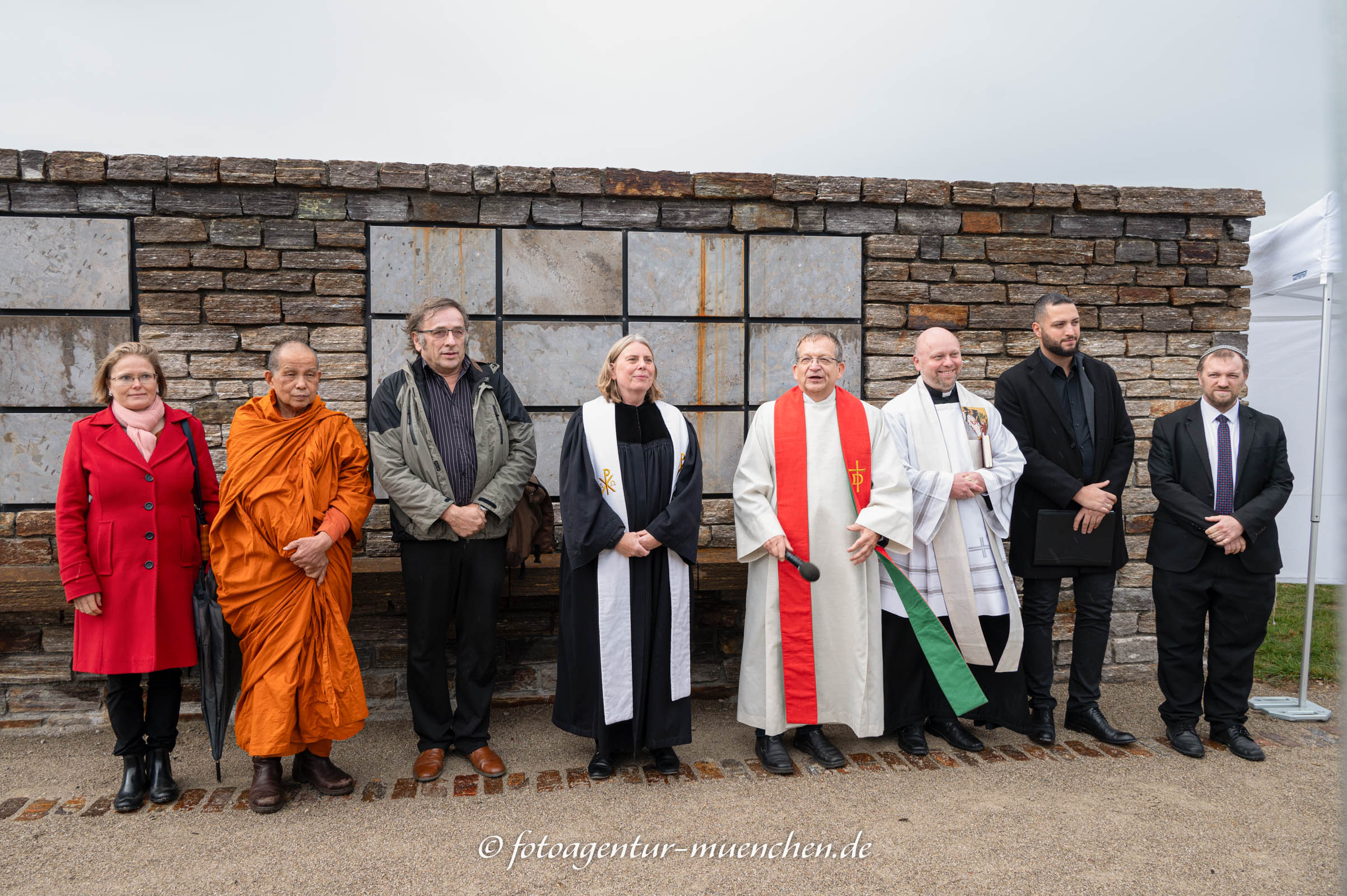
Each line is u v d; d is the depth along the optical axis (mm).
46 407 3564
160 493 2750
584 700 3008
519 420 3191
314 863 2400
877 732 3104
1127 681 4195
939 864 2398
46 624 3525
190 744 3348
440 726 3096
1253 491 3219
